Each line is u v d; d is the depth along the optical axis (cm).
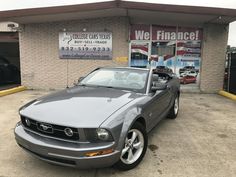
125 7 907
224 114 756
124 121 357
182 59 1152
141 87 485
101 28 1108
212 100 977
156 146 488
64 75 1152
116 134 339
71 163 330
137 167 399
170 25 1130
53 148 329
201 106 864
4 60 1370
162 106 553
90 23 1108
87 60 1134
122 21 1093
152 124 489
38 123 356
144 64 1149
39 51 1146
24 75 1167
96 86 505
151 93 482
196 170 395
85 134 328
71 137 333
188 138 538
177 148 480
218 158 441
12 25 1427
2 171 380
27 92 1081
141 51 1143
